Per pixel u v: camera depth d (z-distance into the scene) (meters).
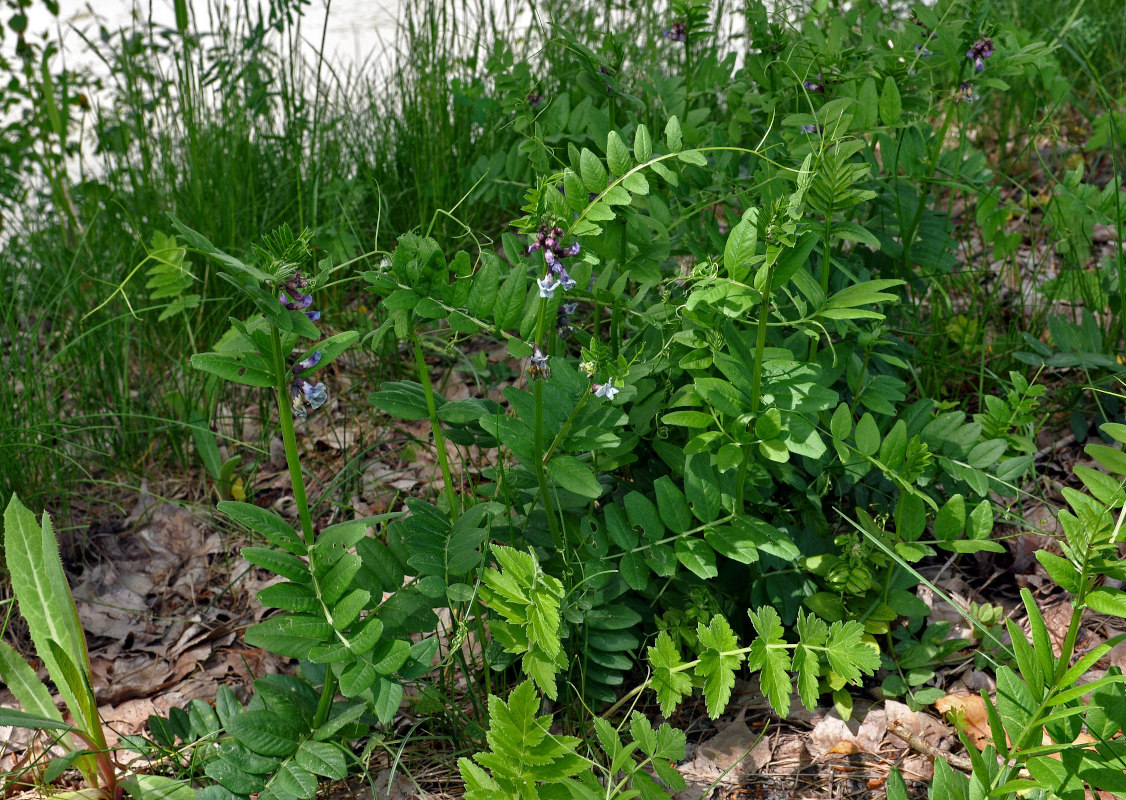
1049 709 1.93
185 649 3.00
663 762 2.08
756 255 2.23
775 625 2.13
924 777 2.36
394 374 3.98
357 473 3.41
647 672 2.68
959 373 3.48
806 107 3.17
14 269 4.40
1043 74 4.28
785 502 2.86
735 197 3.11
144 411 3.77
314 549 2.13
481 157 3.82
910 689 2.60
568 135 3.07
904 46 3.17
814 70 3.06
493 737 1.89
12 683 2.40
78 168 5.41
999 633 2.69
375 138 4.91
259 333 2.00
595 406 2.37
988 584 2.88
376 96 5.07
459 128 4.71
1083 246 3.55
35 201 5.07
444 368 4.03
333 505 3.47
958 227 3.76
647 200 2.82
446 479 2.43
